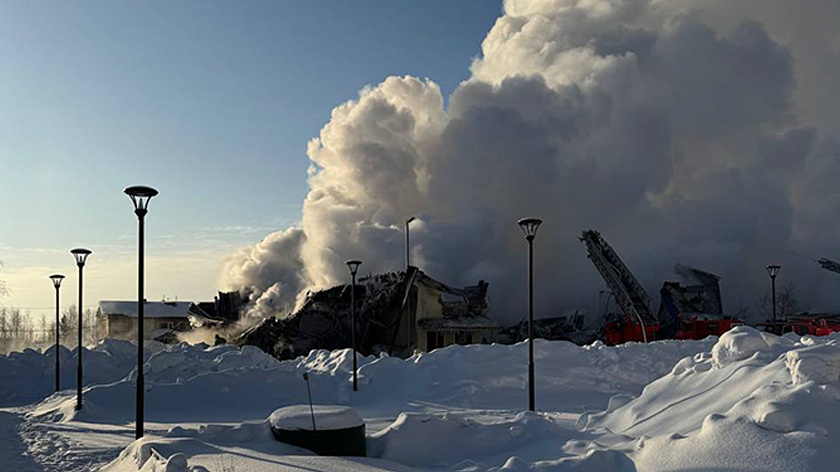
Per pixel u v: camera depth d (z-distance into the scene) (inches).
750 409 413.4
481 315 2092.8
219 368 1138.0
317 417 498.9
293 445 494.3
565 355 1045.8
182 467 394.0
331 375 1091.3
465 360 1038.4
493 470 434.3
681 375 583.8
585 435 523.2
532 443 504.1
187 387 982.4
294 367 1181.7
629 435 516.7
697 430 446.6
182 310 3211.1
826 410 397.7
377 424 716.7
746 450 377.4
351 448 492.7
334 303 2117.4
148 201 618.2
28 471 503.8
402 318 1982.0
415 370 1051.9
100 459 546.0
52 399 1090.1
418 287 1988.2
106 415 904.3
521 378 989.8
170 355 1153.4
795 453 365.4
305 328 2087.8
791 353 457.4
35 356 1423.5
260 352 1213.1
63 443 637.9
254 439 519.2
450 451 501.7
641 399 576.1
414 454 497.7
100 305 3208.7
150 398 959.0
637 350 1064.2
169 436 524.7
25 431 749.3
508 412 818.2
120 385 994.7
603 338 2250.2
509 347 1071.0
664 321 2203.5
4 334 3297.2
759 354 546.6
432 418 521.7
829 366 440.1
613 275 2036.2
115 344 1475.1
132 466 450.6
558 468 409.1
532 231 741.3
